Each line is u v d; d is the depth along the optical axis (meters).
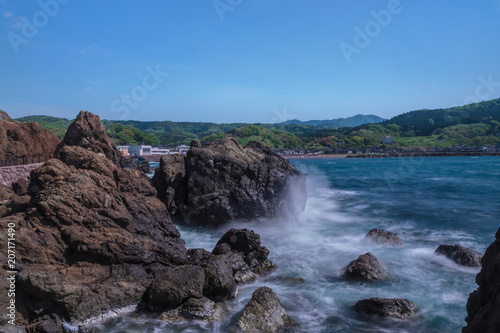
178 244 15.48
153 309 11.34
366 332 10.45
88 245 12.28
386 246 18.80
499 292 6.30
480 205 33.34
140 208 15.77
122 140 195.00
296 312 11.73
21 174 32.72
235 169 24.50
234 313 11.43
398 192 44.09
